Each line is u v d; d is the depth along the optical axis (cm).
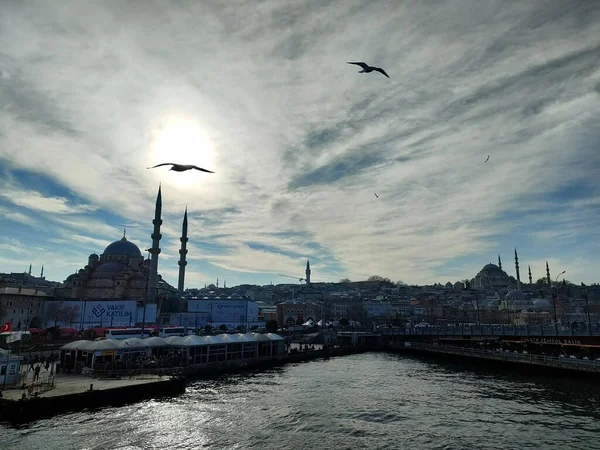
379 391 5419
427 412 4244
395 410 4322
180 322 14475
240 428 3638
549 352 7869
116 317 12388
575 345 7162
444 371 7625
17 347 6931
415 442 3306
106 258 16438
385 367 8319
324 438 3397
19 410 3662
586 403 4606
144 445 3166
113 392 4347
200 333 11662
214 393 5178
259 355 8450
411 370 7800
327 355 10625
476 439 3372
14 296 11181
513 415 4109
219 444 3231
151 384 4725
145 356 6281
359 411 4272
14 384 4453
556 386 5744
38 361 6172
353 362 9325
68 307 12050
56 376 5150
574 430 3597
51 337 9294
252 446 3200
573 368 6172
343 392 5331
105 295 14850
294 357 9131
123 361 5619
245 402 4631
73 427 3534
